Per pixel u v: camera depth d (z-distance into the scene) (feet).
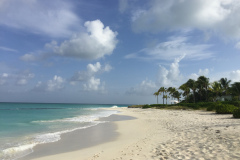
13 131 49.57
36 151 29.12
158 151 24.14
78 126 59.77
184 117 76.02
